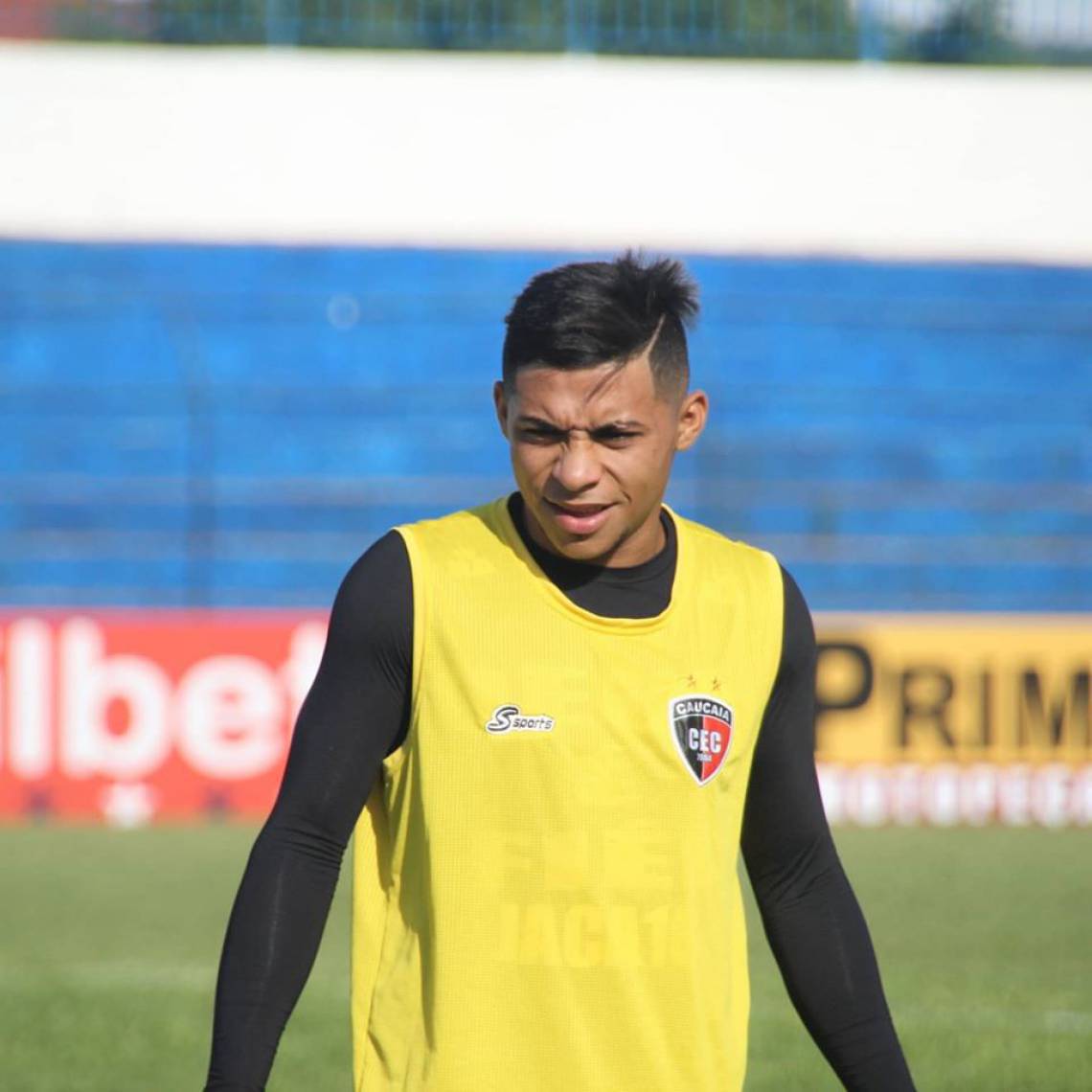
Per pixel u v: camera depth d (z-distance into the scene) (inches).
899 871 1515.7
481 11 2495.1
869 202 2495.1
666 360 334.6
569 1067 327.3
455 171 2445.9
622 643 338.6
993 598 2406.5
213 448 2423.7
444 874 332.8
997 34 2527.1
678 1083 330.6
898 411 2493.8
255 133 2436.0
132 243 2439.7
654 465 334.3
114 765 1739.7
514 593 339.9
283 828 338.6
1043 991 1074.1
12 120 2411.4
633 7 2493.8
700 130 2466.8
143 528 2393.0
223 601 2336.4
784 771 361.1
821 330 2498.8
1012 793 1812.3
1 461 2404.0
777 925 368.2
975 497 2369.6
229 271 2454.5
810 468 2464.3
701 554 355.9
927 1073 875.4
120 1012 1018.1
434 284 2484.0
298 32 2484.0
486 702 333.4
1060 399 2524.6
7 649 1727.4
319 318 2466.8
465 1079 327.3
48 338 2433.6
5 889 1425.9
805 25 2503.7
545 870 330.0
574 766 331.3
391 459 2447.1
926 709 1803.6
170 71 2425.0
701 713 338.6
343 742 339.3
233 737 1755.7
